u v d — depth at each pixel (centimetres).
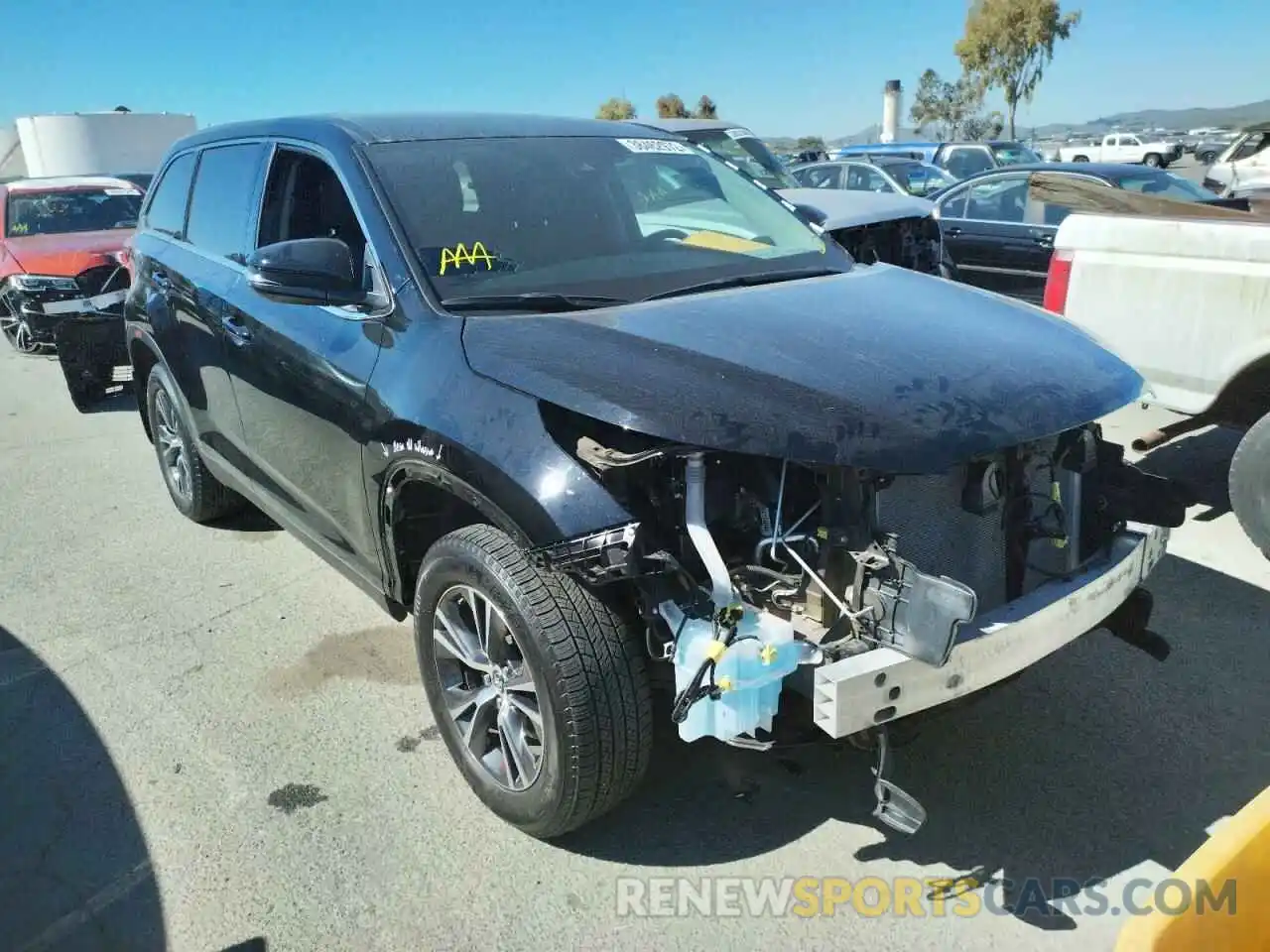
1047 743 330
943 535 265
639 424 238
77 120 2227
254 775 321
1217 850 167
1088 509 301
